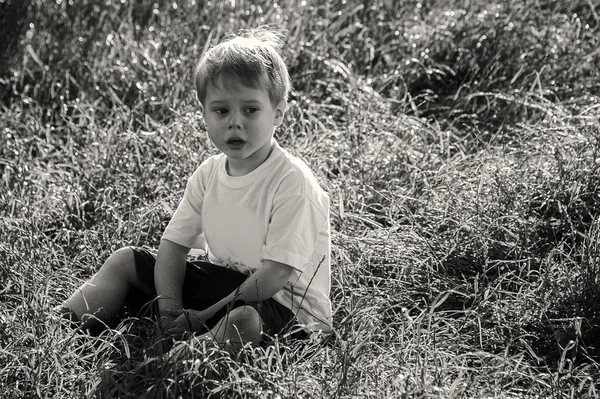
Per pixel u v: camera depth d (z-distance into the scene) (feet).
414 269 14.97
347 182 17.13
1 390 11.43
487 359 12.58
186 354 11.41
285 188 12.42
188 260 14.03
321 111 21.30
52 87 22.25
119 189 17.42
